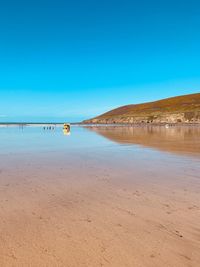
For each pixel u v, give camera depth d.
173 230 5.54
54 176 10.20
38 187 8.67
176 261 4.45
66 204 7.09
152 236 5.28
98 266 4.32
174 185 8.98
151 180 9.67
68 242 5.05
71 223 5.88
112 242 5.05
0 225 5.77
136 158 14.49
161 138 27.50
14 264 4.37
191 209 6.69
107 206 6.94
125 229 5.59
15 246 4.91
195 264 4.37
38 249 4.81
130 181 9.53
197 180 9.63
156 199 7.50
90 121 153.38
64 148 18.70
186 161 13.53
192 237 5.23
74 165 12.41
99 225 5.78
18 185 8.89
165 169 11.59
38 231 5.50
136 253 4.68
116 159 14.17
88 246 4.91
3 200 7.36
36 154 15.71
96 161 13.52
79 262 4.43
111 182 9.38
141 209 6.71
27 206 6.91
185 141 23.81
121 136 31.09
